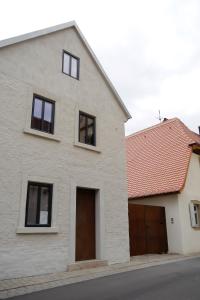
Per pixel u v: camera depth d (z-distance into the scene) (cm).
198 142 1766
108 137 1223
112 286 710
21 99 940
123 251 1131
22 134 912
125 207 1198
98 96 1235
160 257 1257
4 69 918
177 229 1430
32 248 852
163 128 1942
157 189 1540
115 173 1202
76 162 1056
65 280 784
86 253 1041
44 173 941
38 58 1034
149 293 643
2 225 802
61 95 1076
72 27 1218
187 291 659
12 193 843
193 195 1573
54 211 934
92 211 1107
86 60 1234
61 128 1038
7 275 784
